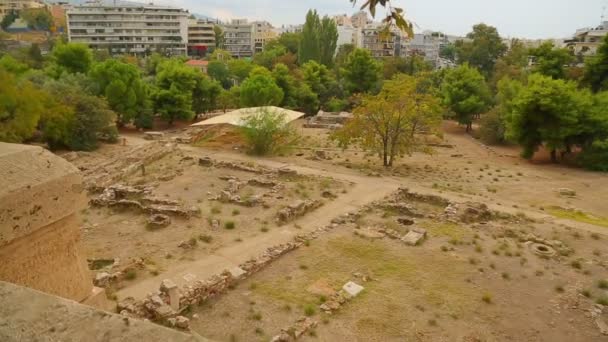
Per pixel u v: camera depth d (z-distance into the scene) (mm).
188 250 22391
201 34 166125
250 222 26594
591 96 48188
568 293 19047
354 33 174125
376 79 83750
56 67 63781
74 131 47688
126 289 18266
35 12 177125
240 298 17969
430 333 15930
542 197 35188
